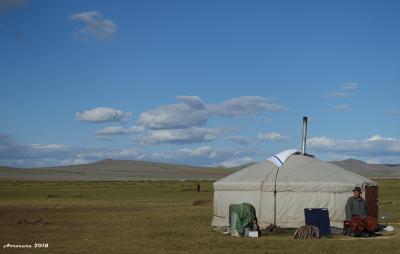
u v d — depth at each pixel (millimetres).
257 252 17594
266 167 25156
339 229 23547
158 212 36500
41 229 25625
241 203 24594
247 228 22922
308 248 18375
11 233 23922
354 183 23875
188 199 56281
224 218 25031
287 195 24047
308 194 23891
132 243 20062
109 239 21422
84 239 21500
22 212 37375
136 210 38875
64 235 22984
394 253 17281
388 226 24500
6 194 71375
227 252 17656
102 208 41281
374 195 24625
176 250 18234
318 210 22719
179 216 32688
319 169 24531
